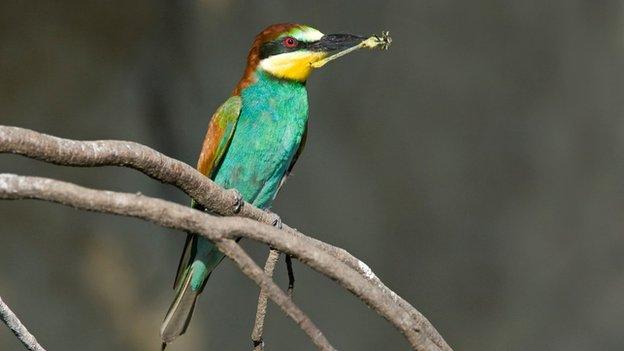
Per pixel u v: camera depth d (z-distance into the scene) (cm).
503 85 1393
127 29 1330
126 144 472
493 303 1393
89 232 1291
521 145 1397
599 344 1393
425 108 1388
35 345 503
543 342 1393
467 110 1388
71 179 1298
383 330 1380
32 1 1297
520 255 1395
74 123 1305
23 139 425
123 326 1293
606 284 1395
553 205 1395
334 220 1370
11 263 1258
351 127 1380
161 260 1319
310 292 1373
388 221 1386
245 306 1353
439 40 1385
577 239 1395
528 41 1391
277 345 1358
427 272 1390
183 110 1342
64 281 1276
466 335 1391
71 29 1312
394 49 1377
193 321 1332
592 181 1399
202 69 1349
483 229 1395
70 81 1309
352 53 1373
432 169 1388
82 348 1275
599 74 1399
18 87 1292
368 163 1383
